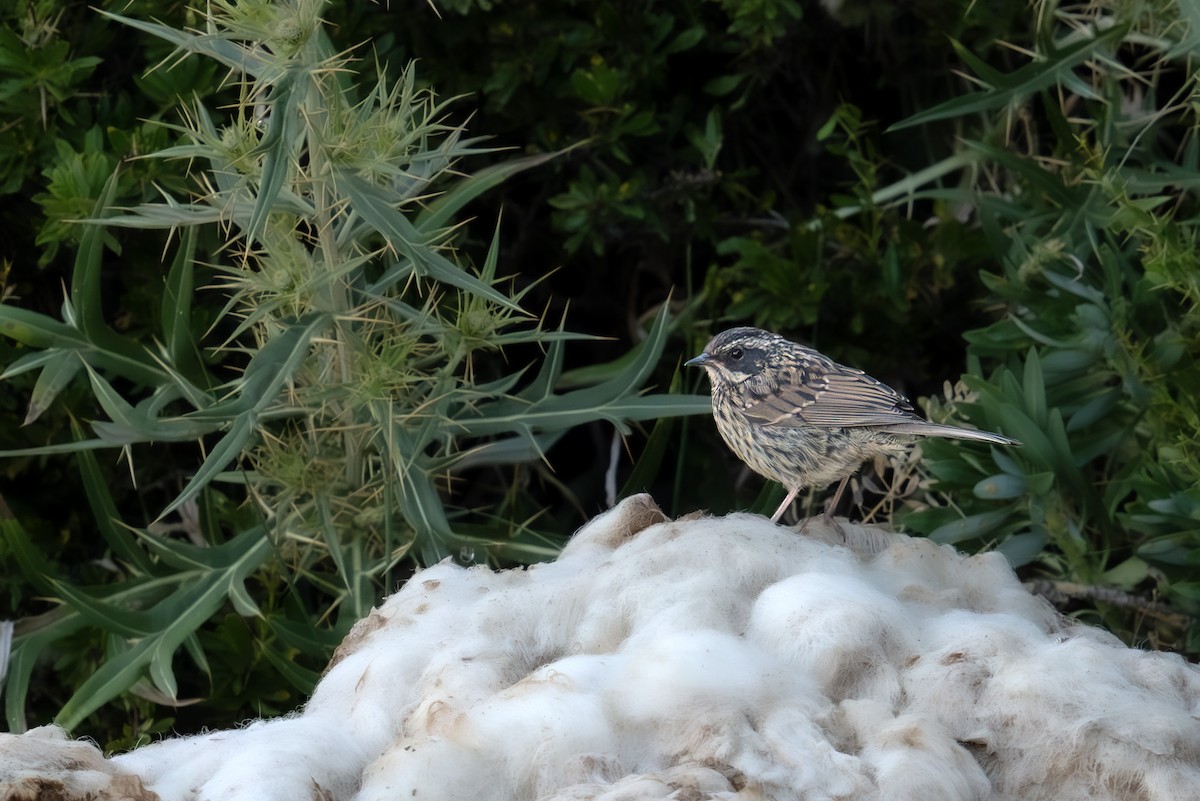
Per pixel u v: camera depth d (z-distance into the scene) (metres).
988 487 4.82
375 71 5.66
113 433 4.52
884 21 6.05
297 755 2.97
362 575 4.78
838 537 4.00
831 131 5.93
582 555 3.84
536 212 6.30
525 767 2.82
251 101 4.30
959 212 6.24
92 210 5.09
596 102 5.76
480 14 5.77
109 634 4.82
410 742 2.86
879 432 4.36
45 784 2.70
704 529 3.63
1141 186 5.38
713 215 6.20
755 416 4.48
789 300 5.92
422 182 4.53
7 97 5.28
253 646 5.21
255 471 4.79
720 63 6.29
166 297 4.89
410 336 4.56
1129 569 4.95
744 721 2.88
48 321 4.70
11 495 5.68
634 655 3.07
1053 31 6.06
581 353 6.54
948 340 6.31
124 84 5.75
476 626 3.43
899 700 3.09
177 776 3.02
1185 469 4.78
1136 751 2.87
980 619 3.35
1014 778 2.93
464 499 6.24
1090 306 5.08
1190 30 4.89
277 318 4.54
